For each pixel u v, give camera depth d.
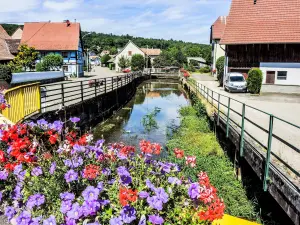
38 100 11.17
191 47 125.00
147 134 14.72
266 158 6.11
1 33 50.12
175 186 3.25
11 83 20.64
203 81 38.50
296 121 12.19
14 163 4.00
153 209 2.93
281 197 5.44
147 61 80.94
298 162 6.66
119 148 4.16
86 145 4.02
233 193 7.47
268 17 27.69
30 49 38.25
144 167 3.61
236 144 8.96
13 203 3.54
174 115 20.27
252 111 14.74
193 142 12.18
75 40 50.41
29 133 4.99
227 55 27.73
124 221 2.67
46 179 3.42
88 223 2.75
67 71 49.50
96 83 18.72
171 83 50.53
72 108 13.30
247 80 24.59
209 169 8.84
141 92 36.91
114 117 19.80
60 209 2.80
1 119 7.46
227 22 28.64
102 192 3.13
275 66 26.45
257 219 6.26
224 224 4.52
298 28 26.33
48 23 53.44
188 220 2.96
